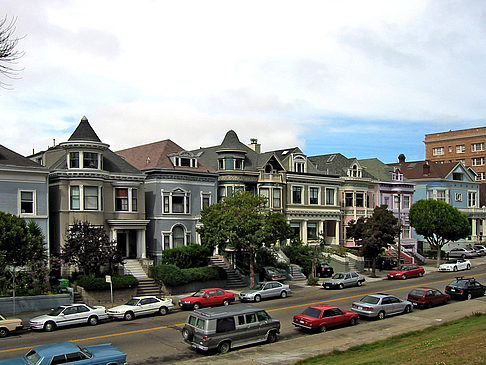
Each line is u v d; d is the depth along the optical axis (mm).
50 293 33250
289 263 48844
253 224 38406
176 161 46625
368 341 23625
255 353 22078
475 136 103250
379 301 29750
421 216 57125
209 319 22125
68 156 39875
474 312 30047
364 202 60406
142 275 40500
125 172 43062
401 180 66938
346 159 63344
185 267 41719
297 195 54312
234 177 49250
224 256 47188
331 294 38781
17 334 26406
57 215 39688
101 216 40500
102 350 18750
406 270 47750
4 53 12992
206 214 40719
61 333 26547
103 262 34844
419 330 25375
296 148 55438
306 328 26062
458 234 56250
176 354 22344
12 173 36875
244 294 35656
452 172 75312
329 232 59344
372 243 47312
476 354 17297
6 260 30719
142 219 43688
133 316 30250
